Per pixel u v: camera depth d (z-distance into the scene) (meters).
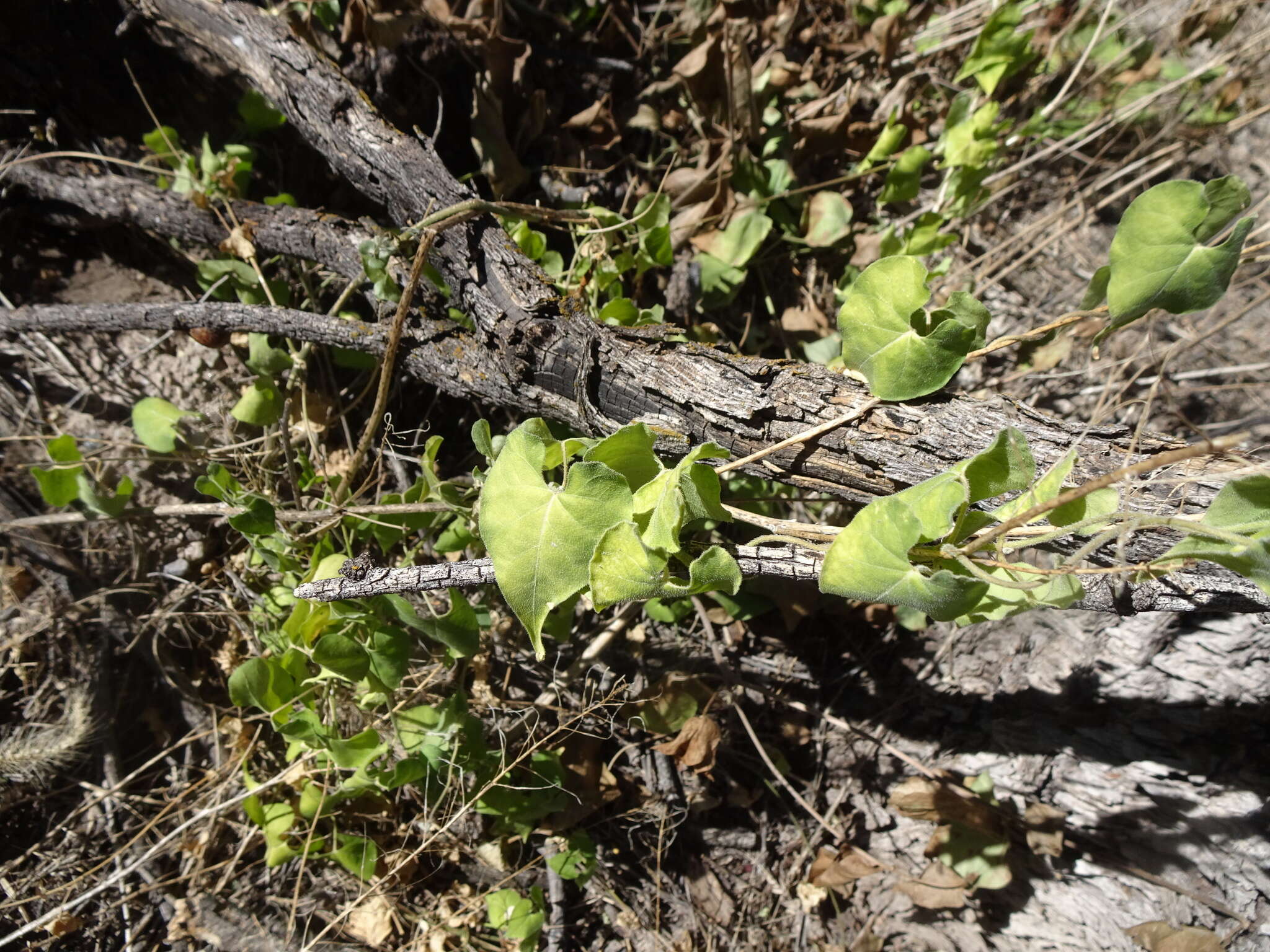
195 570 0.36
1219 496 0.19
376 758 0.30
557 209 0.39
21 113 0.34
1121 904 0.35
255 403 0.33
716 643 0.37
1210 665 0.35
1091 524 0.21
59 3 0.35
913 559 0.21
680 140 0.42
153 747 0.35
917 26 0.46
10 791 0.32
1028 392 0.41
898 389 0.24
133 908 0.33
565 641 0.33
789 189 0.41
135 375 0.36
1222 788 0.35
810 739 0.39
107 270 0.37
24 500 0.34
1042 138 0.43
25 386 0.35
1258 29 0.45
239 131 0.38
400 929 0.34
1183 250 0.22
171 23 0.33
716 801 0.37
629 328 0.27
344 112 0.31
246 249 0.32
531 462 0.22
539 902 0.34
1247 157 0.46
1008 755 0.38
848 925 0.37
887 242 0.38
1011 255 0.42
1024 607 0.23
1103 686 0.37
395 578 0.25
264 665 0.30
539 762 0.32
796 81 0.41
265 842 0.35
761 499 0.31
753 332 0.41
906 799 0.35
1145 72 0.44
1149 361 0.41
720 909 0.36
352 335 0.30
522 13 0.40
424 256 0.27
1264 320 0.42
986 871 0.35
